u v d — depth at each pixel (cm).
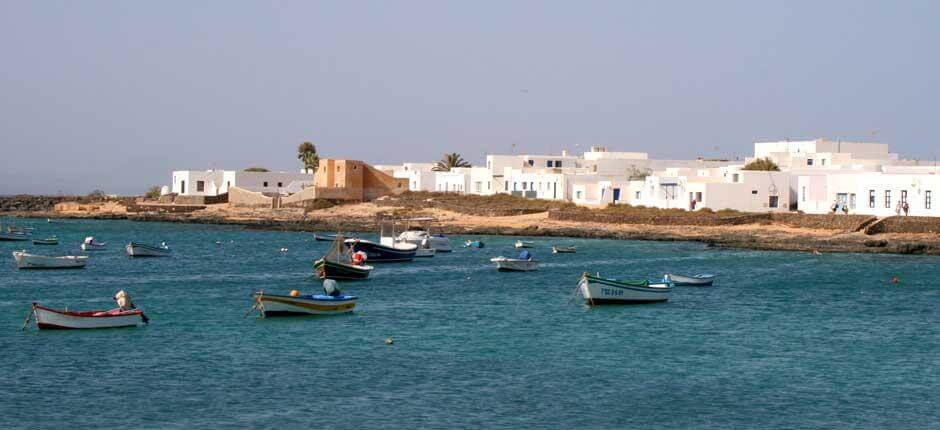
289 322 8094
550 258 13488
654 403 5856
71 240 16688
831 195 15938
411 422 5453
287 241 16525
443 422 5459
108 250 14762
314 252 14588
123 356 6812
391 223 14650
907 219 14612
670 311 8844
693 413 5678
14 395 5859
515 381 6294
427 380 6294
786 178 17438
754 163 19712
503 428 5375
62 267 12131
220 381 6216
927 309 9019
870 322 8356
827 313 8788
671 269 12125
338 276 10794
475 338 7556
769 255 13725
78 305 9088
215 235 17788
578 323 8225
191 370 6475
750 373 6556
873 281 10906
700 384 6275
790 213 16138
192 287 10362
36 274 11481
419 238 14200
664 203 18200
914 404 5881
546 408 5731
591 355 7025
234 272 11825
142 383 6150
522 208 19550
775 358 6981
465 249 14862
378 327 7944
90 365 6562
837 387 6231
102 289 10169
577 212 18325
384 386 6144
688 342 7488
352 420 5478
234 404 5747
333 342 7344
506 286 10488
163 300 9331
